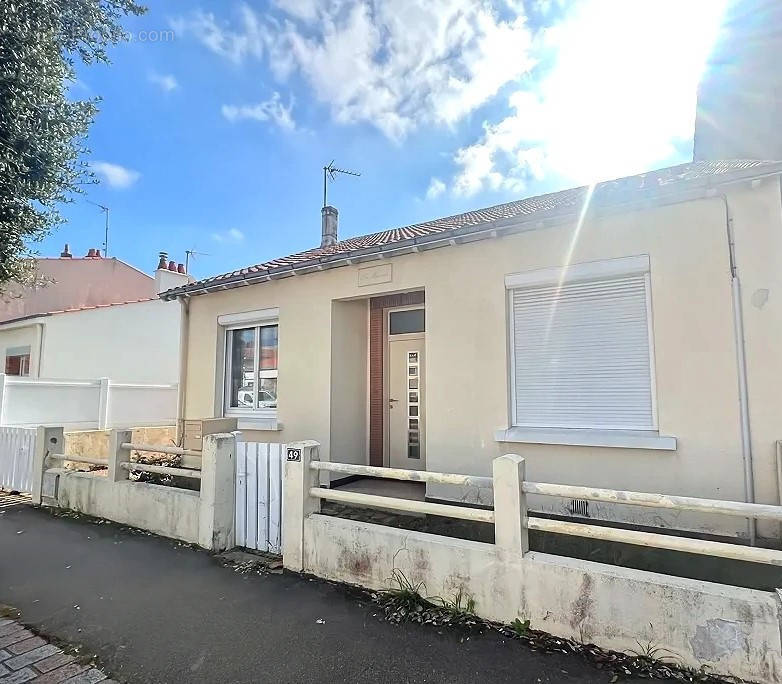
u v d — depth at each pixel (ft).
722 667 8.66
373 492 22.86
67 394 34.32
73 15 17.38
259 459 16.20
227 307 29.30
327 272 24.91
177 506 17.49
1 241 17.84
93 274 63.10
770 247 14.93
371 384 26.81
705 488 15.42
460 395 20.21
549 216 17.57
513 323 19.62
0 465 26.35
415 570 11.98
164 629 11.14
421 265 21.72
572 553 14.58
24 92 15.85
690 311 15.99
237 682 9.16
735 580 12.72
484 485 11.61
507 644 10.11
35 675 9.47
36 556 16.01
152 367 54.03
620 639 9.53
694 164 25.53
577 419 18.10
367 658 9.78
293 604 12.19
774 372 14.67
